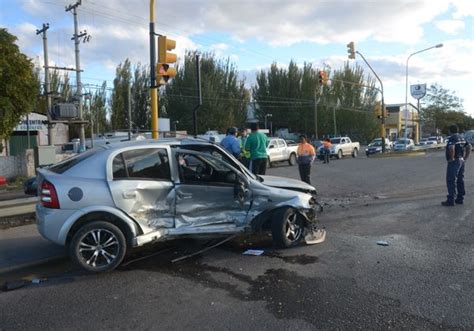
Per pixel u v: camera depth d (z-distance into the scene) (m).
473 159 25.94
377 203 10.25
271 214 6.45
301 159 11.98
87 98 56.91
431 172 17.78
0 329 4.02
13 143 39.38
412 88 44.91
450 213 8.84
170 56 11.83
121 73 63.56
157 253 6.33
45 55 29.56
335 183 14.38
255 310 4.27
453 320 3.97
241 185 6.29
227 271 5.48
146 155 5.89
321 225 7.90
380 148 42.25
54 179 5.47
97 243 5.50
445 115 76.62
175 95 61.72
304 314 4.14
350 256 5.98
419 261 5.70
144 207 5.73
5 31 21.12
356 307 4.28
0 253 6.39
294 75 70.88
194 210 6.08
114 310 4.38
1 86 20.78
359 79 72.06
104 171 5.59
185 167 6.27
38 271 5.79
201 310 4.31
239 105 66.00
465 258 5.80
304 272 5.35
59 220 5.38
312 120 70.56
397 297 4.51
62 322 4.14
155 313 4.28
